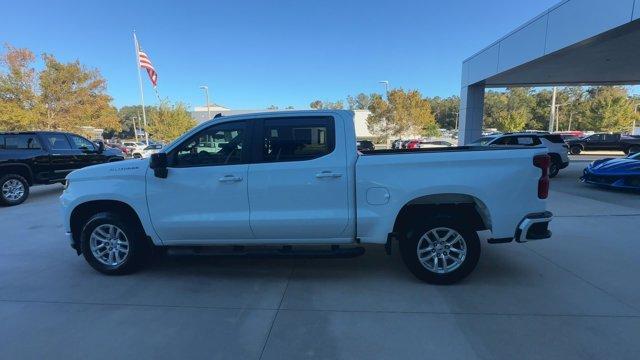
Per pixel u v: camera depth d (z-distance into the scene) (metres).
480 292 4.12
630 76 18.83
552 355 2.98
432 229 4.23
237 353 3.10
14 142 10.59
